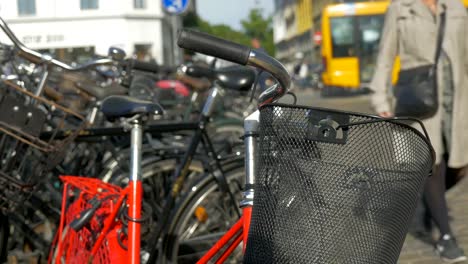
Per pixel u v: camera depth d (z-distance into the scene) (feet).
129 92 13.66
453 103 13.73
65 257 10.10
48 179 12.66
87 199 9.86
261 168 5.67
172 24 25.62
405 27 14.07
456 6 13.93
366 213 5.37
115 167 13.21
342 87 79.77
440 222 14.48
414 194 5.63
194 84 21.29
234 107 29.66
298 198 5.43
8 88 11.53
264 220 5.58
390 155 5.41
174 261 11.07
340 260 5.37
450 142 13.82
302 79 125.29
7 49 12.25
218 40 6.10
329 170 5.37
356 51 79.00
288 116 5.49
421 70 13.82
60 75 13.82
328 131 5.34
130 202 8.73
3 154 10.92
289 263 5.44
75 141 11.94
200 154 11.84
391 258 5.57
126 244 8.85
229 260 10.50
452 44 13.73
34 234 12.43
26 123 10.73
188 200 11.10
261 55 6.17
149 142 12.89
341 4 79.56
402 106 13.82
